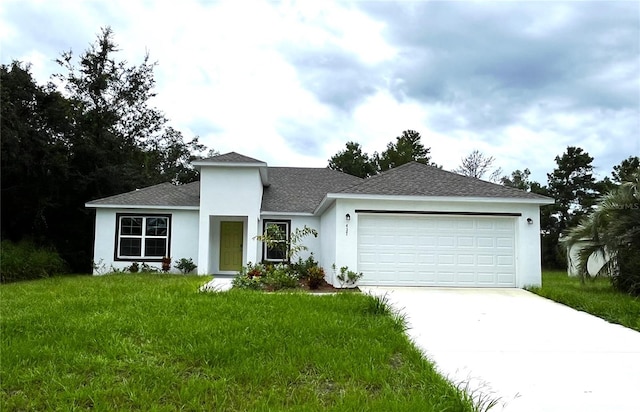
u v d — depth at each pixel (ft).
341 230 43.98
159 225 62.90
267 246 61.98
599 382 16.61
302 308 26.53
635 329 25.30
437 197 44.09
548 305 33.17
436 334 23.62
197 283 39.55
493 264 44.47
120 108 104.94
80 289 35.78
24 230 73.20
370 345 19.26
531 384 16.29
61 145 72.84
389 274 44.14
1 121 61.36
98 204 61.31
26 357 17.06
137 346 18.56
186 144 128.67
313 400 14.14
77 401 14.01
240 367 16.38
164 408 13.43
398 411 13.05
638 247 40.34
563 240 48.29
